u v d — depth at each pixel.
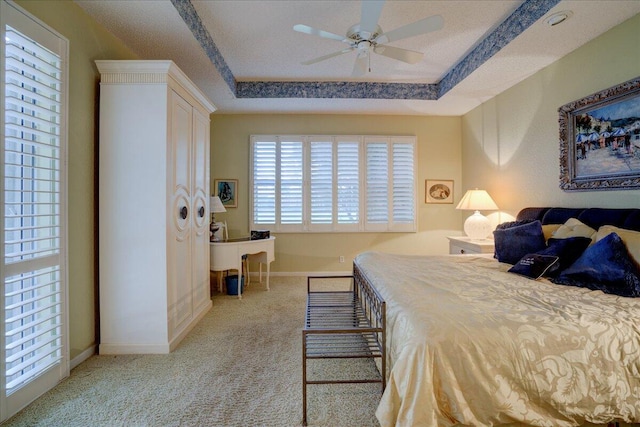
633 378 1.24
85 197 2.25
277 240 4.87
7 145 1.67
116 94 2.34
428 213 4.97
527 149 3.46
